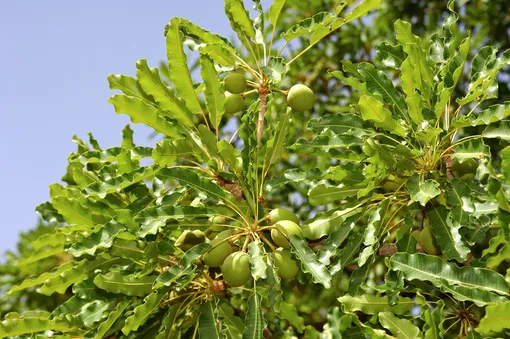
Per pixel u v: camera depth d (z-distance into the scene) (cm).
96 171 168
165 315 156
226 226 153
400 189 154
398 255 138
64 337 155
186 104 155
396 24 162
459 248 142
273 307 140
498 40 241
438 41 164
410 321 140
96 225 159
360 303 144
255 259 143
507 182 130
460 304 150
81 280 160
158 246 152
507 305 124
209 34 160
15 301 210
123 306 150
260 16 172
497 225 157
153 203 158
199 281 155
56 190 168
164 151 152
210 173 157
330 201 154
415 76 151
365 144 146
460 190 145
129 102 153
